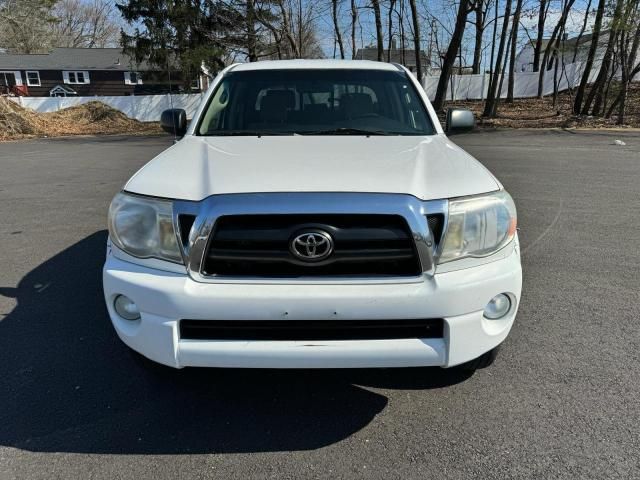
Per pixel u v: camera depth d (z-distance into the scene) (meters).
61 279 4.24
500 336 2.32
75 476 2.09
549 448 2.22
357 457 2.20
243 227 2.13
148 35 23.91
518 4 22.28
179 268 2.18
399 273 2.16
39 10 41.75
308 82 3.65
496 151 11.86
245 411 2.53
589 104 20.69
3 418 2.46
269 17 24.06
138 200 2.28
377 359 2.15
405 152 2.69
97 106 26.38
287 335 2.16
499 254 2.30
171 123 3.80
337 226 2.12
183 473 2.11
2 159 12.81
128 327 2.32
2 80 45.53
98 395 2.65
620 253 4.75
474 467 2.12
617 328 3.31
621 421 2.38
